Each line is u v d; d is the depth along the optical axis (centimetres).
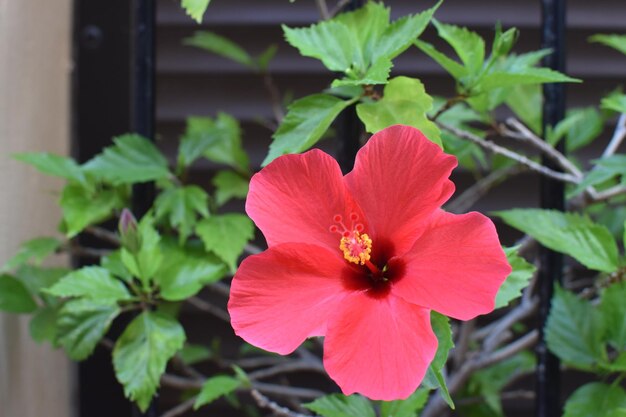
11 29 84
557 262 82
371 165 68
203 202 84
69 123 97
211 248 82
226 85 110
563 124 86
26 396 88
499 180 100
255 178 67
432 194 67
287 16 109
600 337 78
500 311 109
